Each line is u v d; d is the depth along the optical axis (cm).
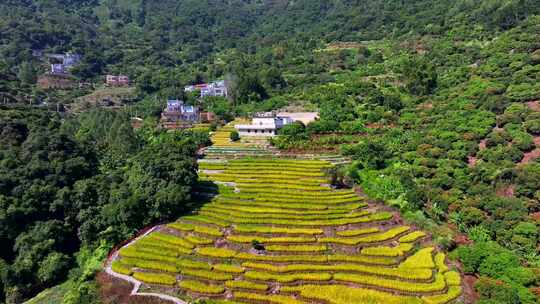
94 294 6066
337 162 10169
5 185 7612
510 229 7250
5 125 8888
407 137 10838
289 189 8906
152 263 6575
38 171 8081
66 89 18950
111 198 7906
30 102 15938
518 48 12350
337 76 17275
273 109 14825
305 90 16050
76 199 7881
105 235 7350
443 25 17838
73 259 7388
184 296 5888
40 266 6925
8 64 19100
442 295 5762
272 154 10931
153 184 8056
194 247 6981
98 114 14100
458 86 12619
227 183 9350
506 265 6178
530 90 10200
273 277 6084
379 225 7588
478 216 7594
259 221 7575
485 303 5478
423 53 16512
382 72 16200
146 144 12181
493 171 8444
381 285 5894
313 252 6719
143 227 7694
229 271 6309
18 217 7331
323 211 7888
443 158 9512
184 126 14088
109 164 9944
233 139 12119
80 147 9594
